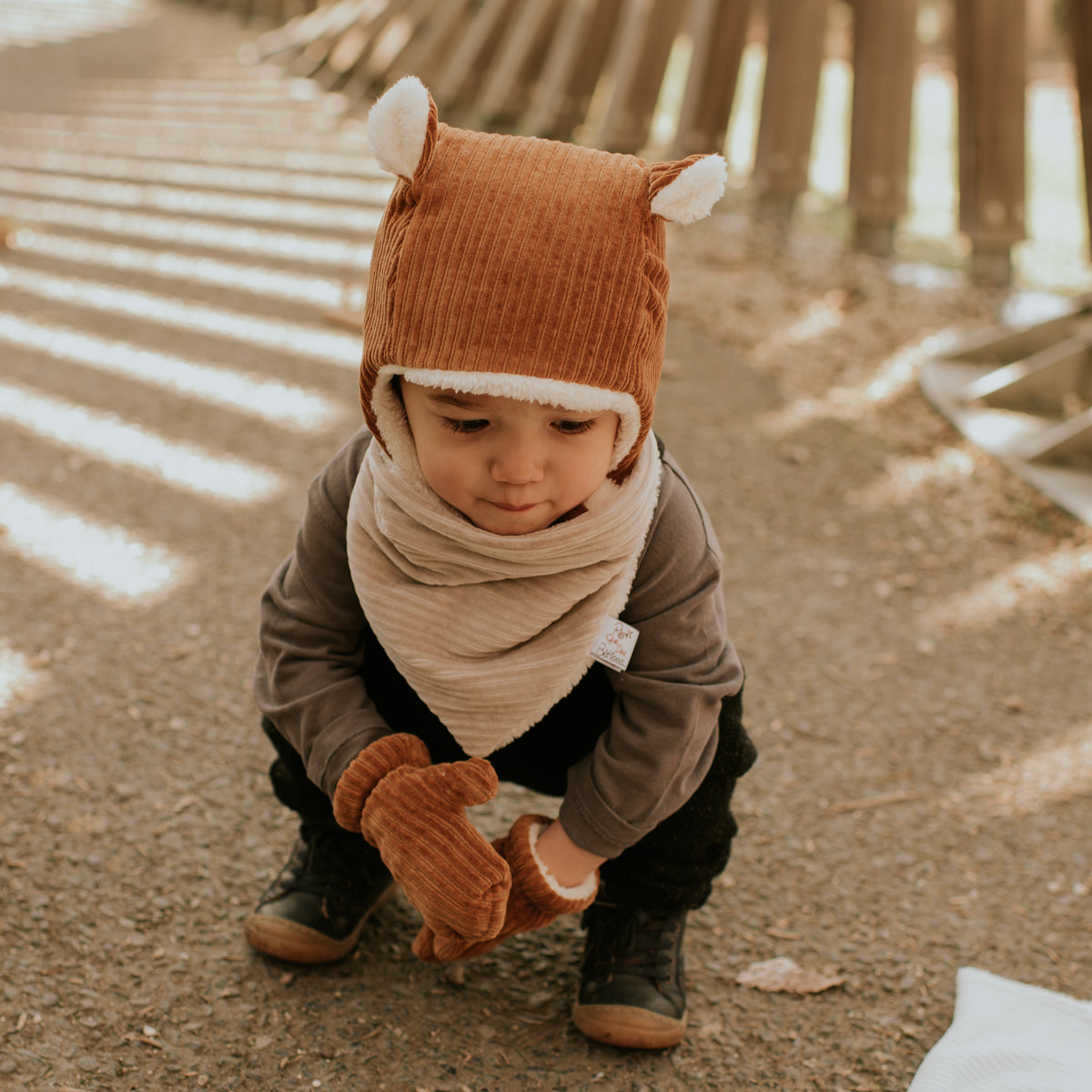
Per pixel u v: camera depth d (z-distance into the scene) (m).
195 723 1.70
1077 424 2.69
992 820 1.63
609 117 4.94
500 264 0.89
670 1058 1.22
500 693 1.07
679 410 2.93
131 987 1.25
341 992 1.26
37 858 1.41
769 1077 1.21
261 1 10.36
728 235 4.43
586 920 1.30
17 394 2.81
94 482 2.41
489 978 1.30
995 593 2.23
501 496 0.96
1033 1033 1.23
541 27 5.52
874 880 1.51
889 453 2.78
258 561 2.15
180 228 4.38
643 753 1.07
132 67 8.30
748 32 4.55
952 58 3.99
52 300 3.52
